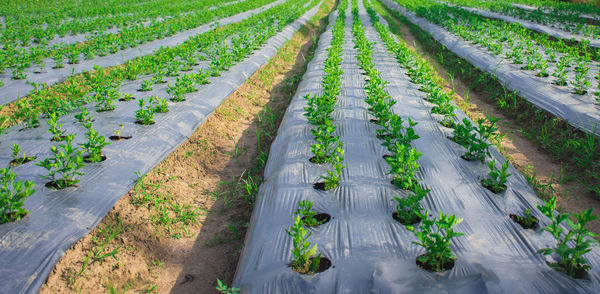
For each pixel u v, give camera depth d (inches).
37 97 288.4
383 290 109.7
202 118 290.8
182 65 422.0
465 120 205.0
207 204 202.2
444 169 188.2
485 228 141.1
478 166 192.2
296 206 159.3
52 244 144.0
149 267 154.9
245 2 1122.7
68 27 581.9
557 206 184.5
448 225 116.5
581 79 325.1
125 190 188.4
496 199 161.2
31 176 182.5
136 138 234.1
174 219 183.0
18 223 148.7
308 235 125.6
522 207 156.5
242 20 818.2
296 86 423.8
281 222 150.6
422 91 327.6
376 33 644.1
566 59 392.5
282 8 997.8
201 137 269.6
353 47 510.0
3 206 151.9
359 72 382.9
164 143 240.1
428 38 644.1
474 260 122.2
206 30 669.3
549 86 315.6
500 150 250.1
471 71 435.2
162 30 594.2
